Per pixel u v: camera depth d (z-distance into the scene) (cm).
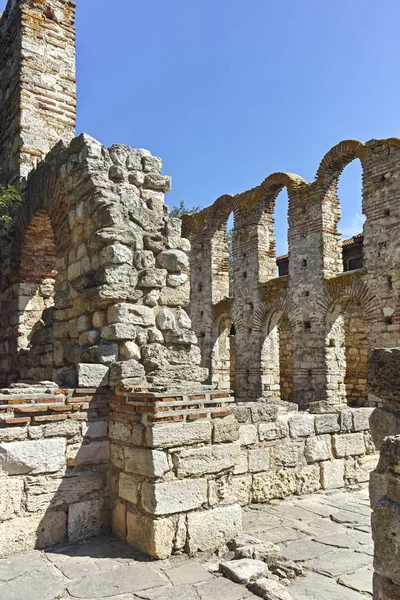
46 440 577
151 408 550
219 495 584
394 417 339
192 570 502
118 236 732
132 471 570
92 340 731
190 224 2892
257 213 2486
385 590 293
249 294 2473
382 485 308
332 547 574
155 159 826
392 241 1845
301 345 2178
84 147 785
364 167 1967
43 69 1160
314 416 826
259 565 496
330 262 2145
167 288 769
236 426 606
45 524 566
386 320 1855
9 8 1240
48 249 1102
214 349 2664
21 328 1082
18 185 1087
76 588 460
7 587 462
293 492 784
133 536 563
